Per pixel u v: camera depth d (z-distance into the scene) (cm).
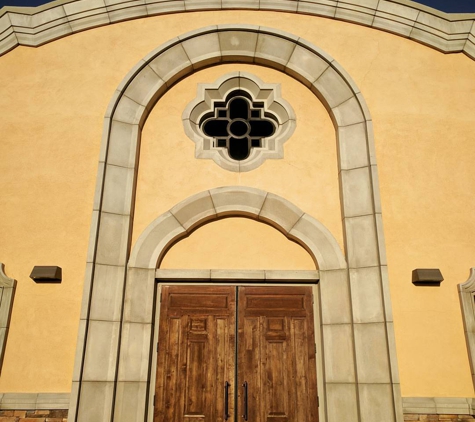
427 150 706
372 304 621
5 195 673
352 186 683
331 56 754
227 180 698
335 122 723
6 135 704
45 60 747
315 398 609
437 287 639
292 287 658
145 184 693
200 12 780
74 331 612
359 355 603
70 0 766
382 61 755
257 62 766
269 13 782
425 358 609
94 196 663
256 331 637
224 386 612
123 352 604
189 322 639
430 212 674
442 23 767
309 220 673
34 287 629
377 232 649
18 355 602
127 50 754
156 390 607
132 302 625
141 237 656
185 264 660
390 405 581
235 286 656
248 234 679
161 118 731
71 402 569
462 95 739
